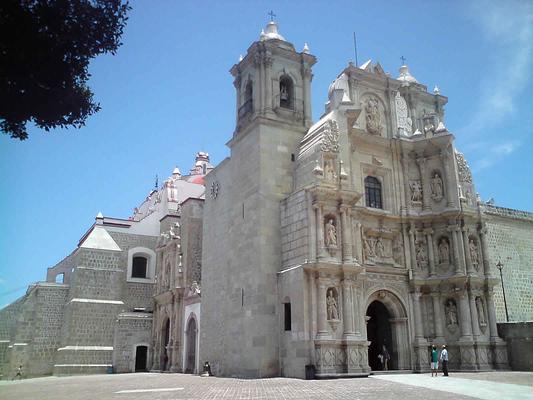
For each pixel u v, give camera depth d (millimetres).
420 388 22266
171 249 55250
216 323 40469
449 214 38438
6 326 58906
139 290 63062
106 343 54688
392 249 39000
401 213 39719
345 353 29875
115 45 13680
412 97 44156
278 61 40000
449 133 40500
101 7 13156
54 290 57750
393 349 37344
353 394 19984
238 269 37031
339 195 32562
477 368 35219
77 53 13180
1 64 11727
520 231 49312
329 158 33906
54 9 12164
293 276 31984
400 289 37875
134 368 54875
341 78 41031
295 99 39688
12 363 52938
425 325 37906
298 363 30312
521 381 25953
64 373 51469
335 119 35125
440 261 38844
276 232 35062
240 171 39188
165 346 54438
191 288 48188
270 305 33375
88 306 54844
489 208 48094
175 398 19875
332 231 32031
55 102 13078
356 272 31719
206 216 46219
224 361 37719
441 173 40562
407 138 41938
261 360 32094
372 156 40438
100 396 22031
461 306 36906
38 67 12367
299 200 33375
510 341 36781
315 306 30484
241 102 41750
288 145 37562
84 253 56781
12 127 12758
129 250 64125
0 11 11375
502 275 46188
